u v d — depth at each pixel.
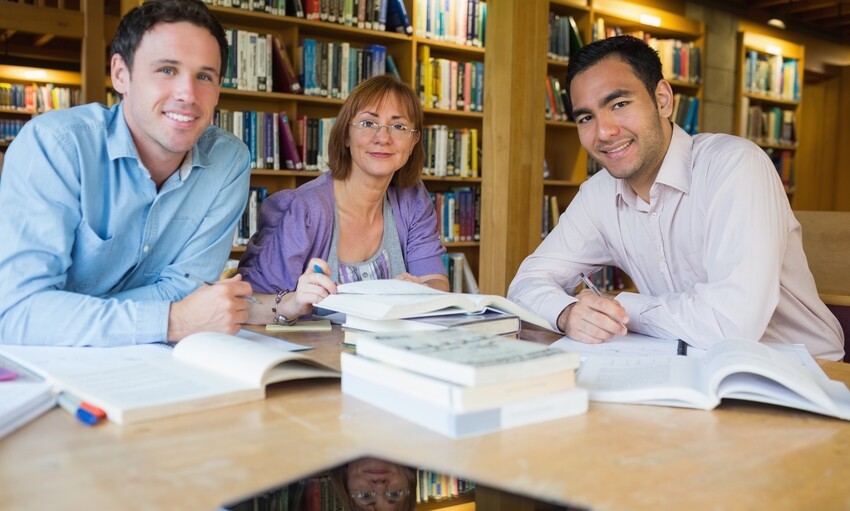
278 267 1.94
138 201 1.48
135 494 0.65
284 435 0.81
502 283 3.72
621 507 0.64
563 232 1.99
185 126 1.42
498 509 0.64
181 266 1.58
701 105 6.00
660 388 0.97
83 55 4.82
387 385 0.92
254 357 0.99
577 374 1.09
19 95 6.57
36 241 1.31
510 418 0.86
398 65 4.45
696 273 1.76
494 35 3.72
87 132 1.41
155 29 1.37
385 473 0.71
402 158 2.09
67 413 0.88
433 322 1.22
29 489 0.65
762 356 1.02
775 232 1.51
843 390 1.03
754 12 6.78
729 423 0.90
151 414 0.86
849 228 2.20
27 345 1.22
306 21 3.95
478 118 5.02
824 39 7.92
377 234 2.16
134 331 1.21
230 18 3.84
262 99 4.02
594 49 1.71
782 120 7.02
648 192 1.80
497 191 3.73
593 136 1.73
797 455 0.79
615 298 1.57
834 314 1.97
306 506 0.63
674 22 5.71
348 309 1.28
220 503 0.63
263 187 3.97
